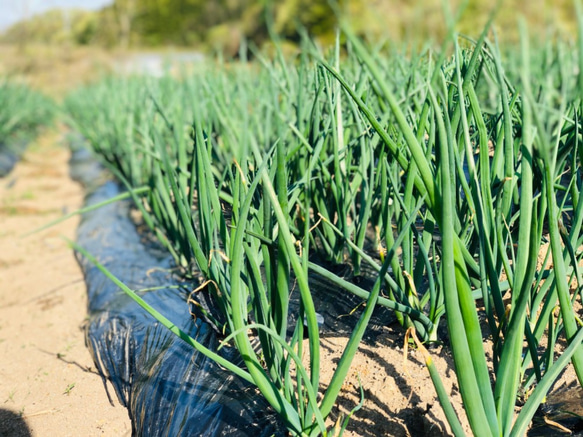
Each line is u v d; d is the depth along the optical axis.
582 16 0.86
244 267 1.62
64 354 2.50
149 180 2.96
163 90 4.71
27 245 4.15
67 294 3.18
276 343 1.48
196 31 29.33
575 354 1.24
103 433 1.91
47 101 13.09
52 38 38.59
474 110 1.30
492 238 1.40
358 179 2.30
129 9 36.53
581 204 1.32
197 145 1.66
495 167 1.58
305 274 1.41
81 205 5.25
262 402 1.70
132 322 2.41
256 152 1.24
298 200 2.20
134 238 3.64
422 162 1.03
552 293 1.35
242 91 2.57
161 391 1.88
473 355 1.13
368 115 1.12
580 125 1.40
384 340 1.90
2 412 2.10
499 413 1.23
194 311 2.28
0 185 6.44
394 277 2.00
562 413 1.50
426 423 1.51
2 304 3.15
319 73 2.07
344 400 1.65
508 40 3.94
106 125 5.36
